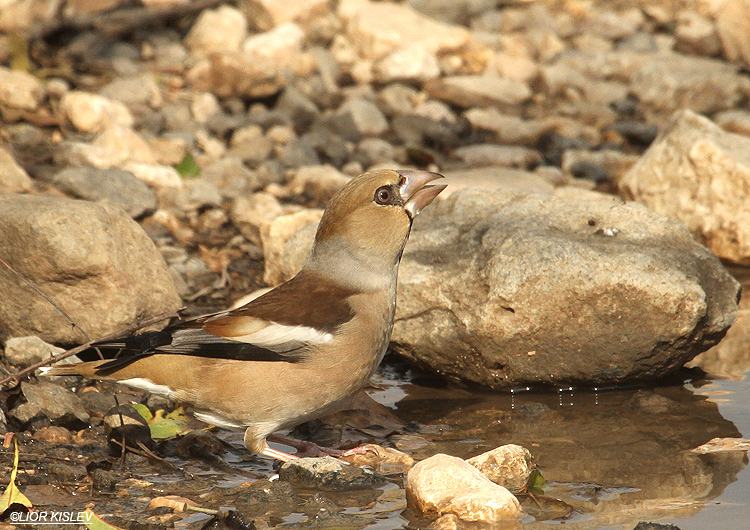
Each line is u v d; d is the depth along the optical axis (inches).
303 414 357.1
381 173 378.6
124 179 625.6
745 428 392.5
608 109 924.6
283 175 723.4
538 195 488.7
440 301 441.4
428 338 443.8
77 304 444.8
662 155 644.1
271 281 561.0
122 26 904.3
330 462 348.2
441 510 313.1
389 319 374.6
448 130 827.4
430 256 455.8
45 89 773.3
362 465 366.3
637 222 460.8
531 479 338.6
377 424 409.1
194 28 917.2
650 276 417.1
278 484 332.2
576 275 416.8
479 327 427.2
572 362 428.8
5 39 848.9
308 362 349.1
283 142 777.6
